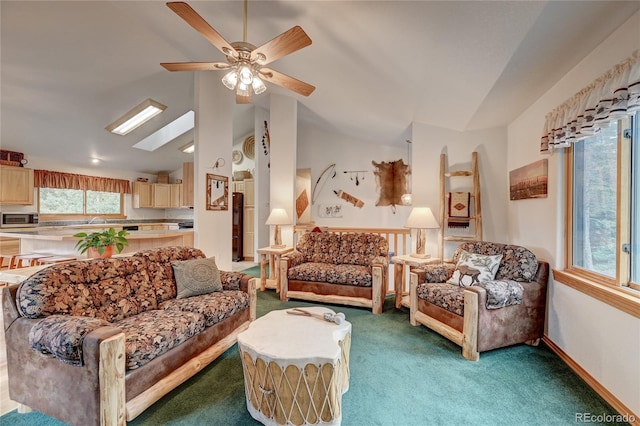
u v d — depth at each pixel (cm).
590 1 154
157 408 186
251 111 668
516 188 326
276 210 474
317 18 240
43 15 301
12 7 286
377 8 202
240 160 755
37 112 439
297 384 165
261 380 171
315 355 164
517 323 258
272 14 253
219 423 174
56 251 390
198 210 444
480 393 200
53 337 156
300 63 341
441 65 247
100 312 207
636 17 165
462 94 283
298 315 227
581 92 208
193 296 263
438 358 247
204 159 449
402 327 312
